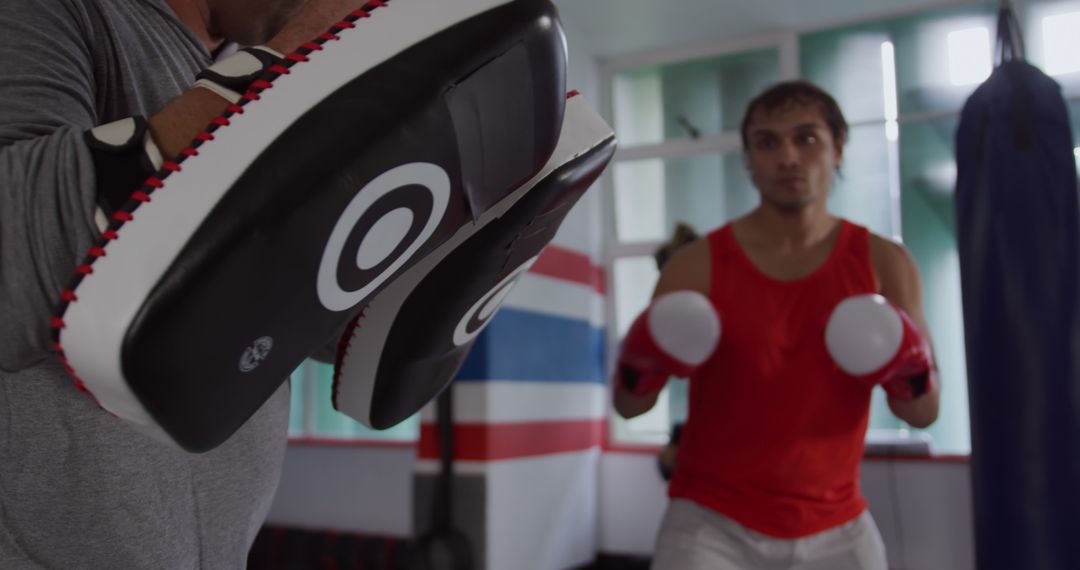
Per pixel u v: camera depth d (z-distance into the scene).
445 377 0.71
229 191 0.39
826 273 2.02
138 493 0.57
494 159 0.50
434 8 0.47
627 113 5.70
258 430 0.68
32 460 0.53
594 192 5.58
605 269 5.64
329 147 0.41
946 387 4.77
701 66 5.53
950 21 4.95
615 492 5.28
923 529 4.59
